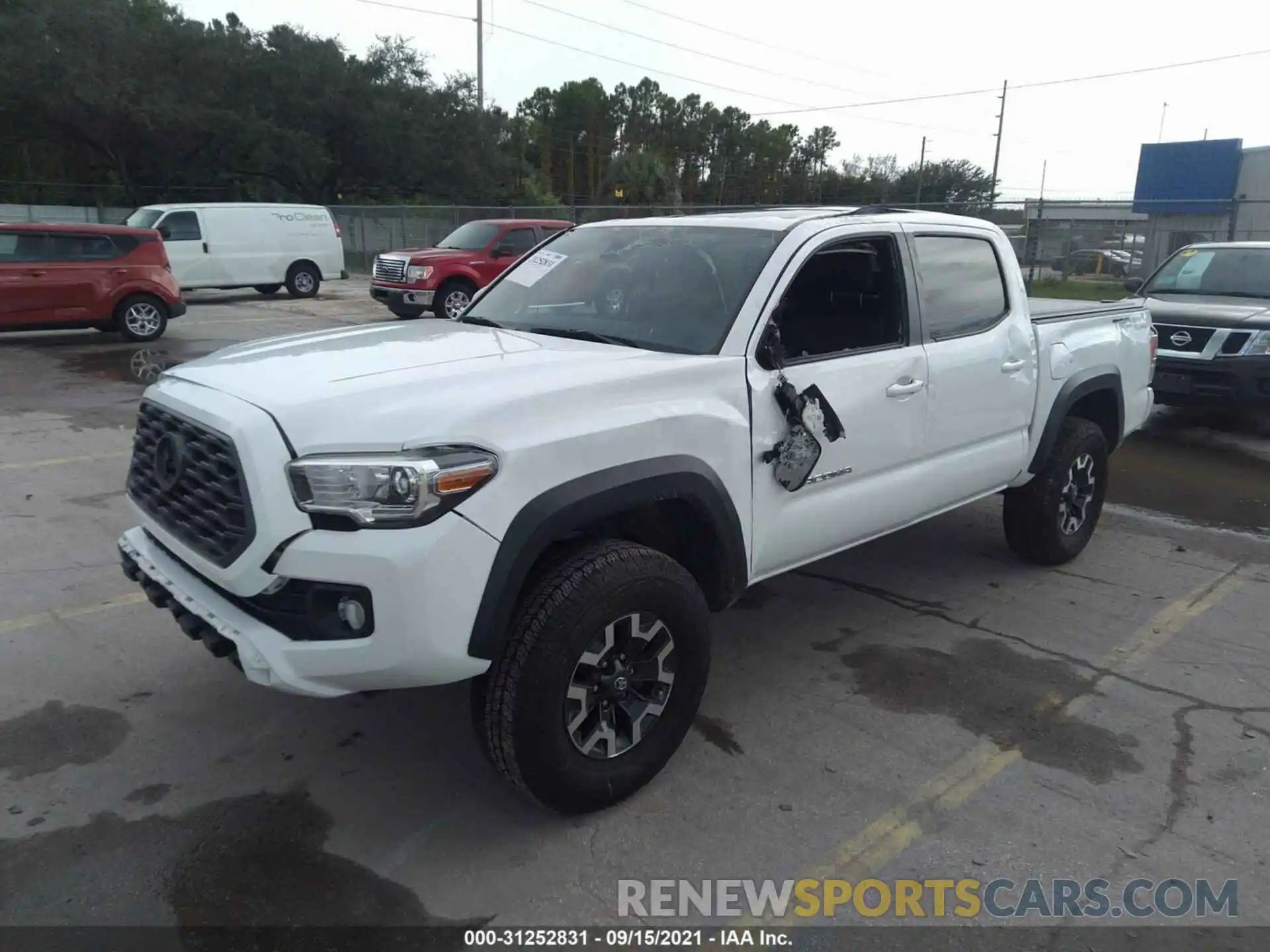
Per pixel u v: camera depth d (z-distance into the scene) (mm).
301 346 3385
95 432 8055
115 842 2881
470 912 2633
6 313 12617
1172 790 3240
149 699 3705
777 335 3426
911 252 4066
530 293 4125
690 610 3066
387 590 2473
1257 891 2758
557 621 2721
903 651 4281
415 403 2646
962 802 3160
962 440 4297
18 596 4609
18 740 3402
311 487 2496
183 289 20359
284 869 2781
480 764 3340
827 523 3699
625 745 3051
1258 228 20594
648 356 3227
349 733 3516
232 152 37656
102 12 33938
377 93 39188
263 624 2654
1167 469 7652
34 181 39969
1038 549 5199
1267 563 5484
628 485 2875
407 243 29125
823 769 3340
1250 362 8109
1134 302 5840
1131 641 4418
